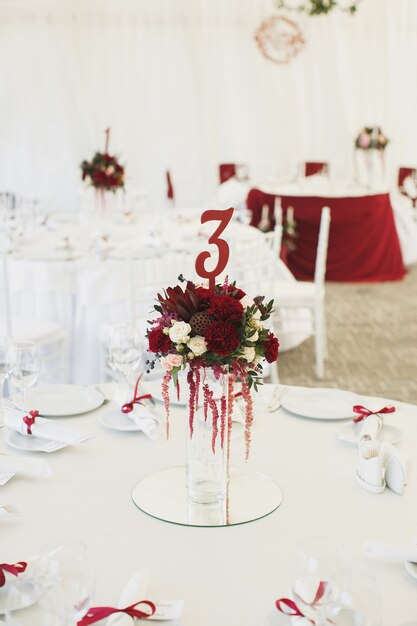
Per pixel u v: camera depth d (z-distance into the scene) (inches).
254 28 366.9
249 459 74.5
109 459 74.8
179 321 61.2
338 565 43.3
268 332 64.3
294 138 384.2
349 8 345.1
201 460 64.3
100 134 354.9
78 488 68.6
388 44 386.0
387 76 389.4
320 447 77.3
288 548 58.5
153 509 64.5
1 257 164.4
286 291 193.2
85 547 44.9
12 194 271.3
